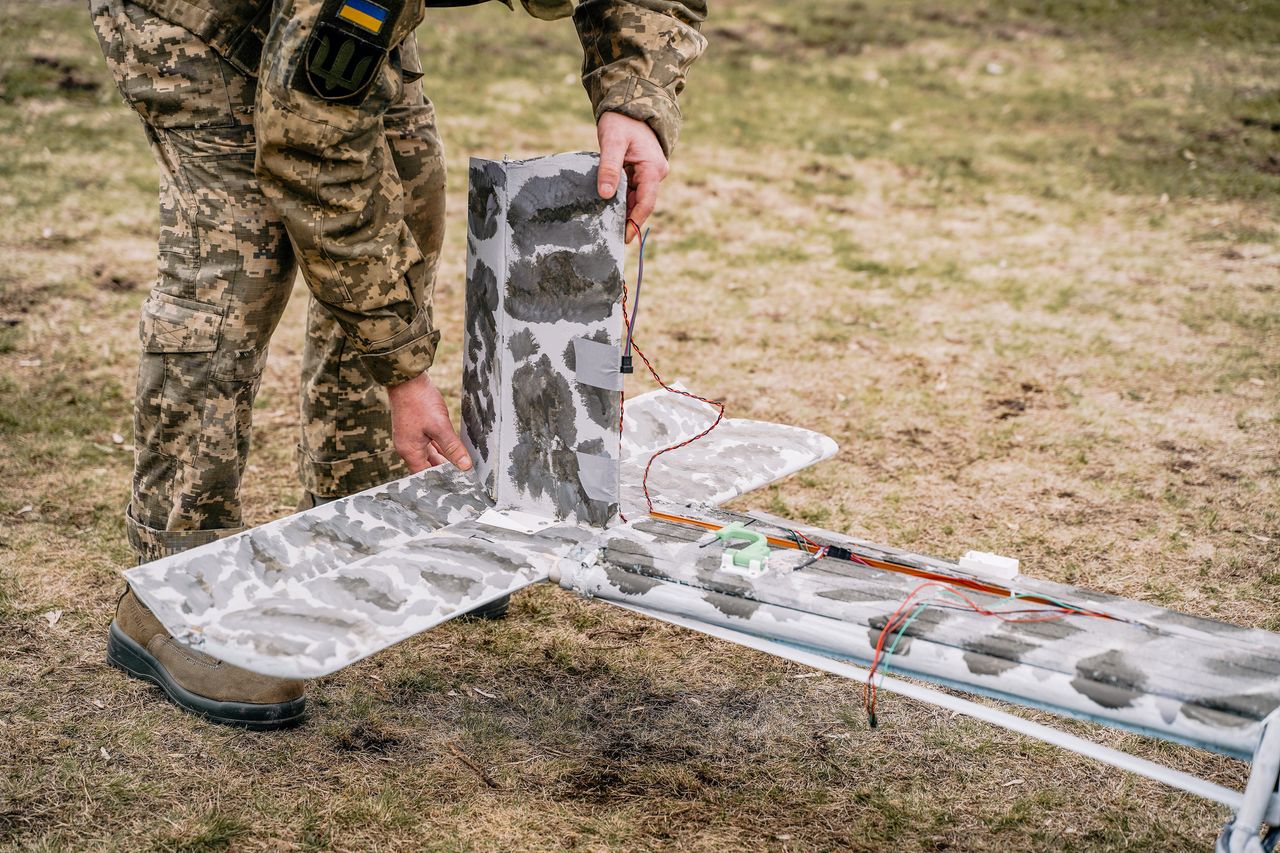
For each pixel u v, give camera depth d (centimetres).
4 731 204
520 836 182
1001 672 142
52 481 310
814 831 186
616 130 184
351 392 236
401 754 203
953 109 801
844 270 515
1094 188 643
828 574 165
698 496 199
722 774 200
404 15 166
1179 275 510
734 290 487
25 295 450
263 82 166
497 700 221
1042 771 203
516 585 168
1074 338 437
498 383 191
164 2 187
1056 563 277
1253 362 413
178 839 178
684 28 195
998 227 580
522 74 838
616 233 171
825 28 995
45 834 179
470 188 191
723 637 164
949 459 339
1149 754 210
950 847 183
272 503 302
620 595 168
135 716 210
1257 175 661
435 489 198
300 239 175
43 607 247
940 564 170
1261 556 282
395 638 154
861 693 227
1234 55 909
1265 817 132
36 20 848
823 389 390
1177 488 320
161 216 201
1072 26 1000
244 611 157
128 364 394
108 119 694
